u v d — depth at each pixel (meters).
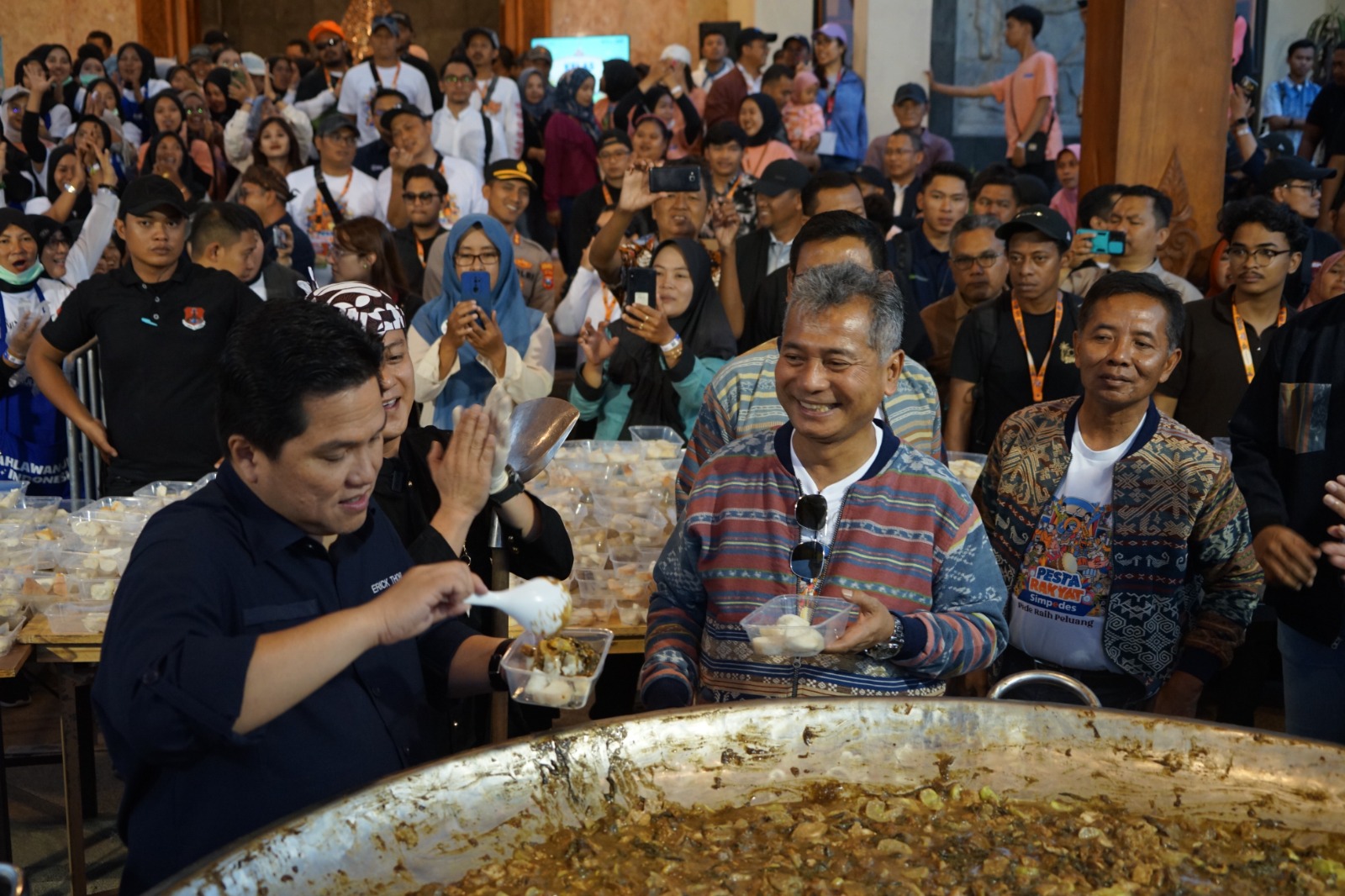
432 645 2.14
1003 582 2.34
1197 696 2.82
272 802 1.78
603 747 1.90
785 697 2.14
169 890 1.45
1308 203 6.77
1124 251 5.38
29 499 3.79
